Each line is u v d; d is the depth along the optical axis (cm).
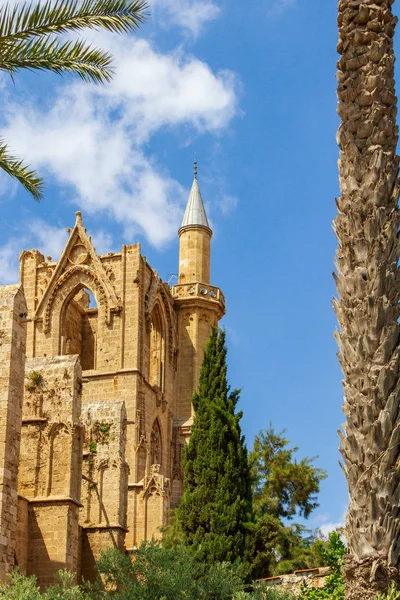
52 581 4369
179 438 8206
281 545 4719
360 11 1995
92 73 2936
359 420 1805
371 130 1939
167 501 6719
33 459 4638
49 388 4762
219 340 5056
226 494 4466
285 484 5456
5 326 4000
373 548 1755
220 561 4212
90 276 7931
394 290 1859
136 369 7544
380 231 1880
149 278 8050
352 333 1848
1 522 3719
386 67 1977
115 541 5225
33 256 8194
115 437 5553
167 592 3212
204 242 8919
